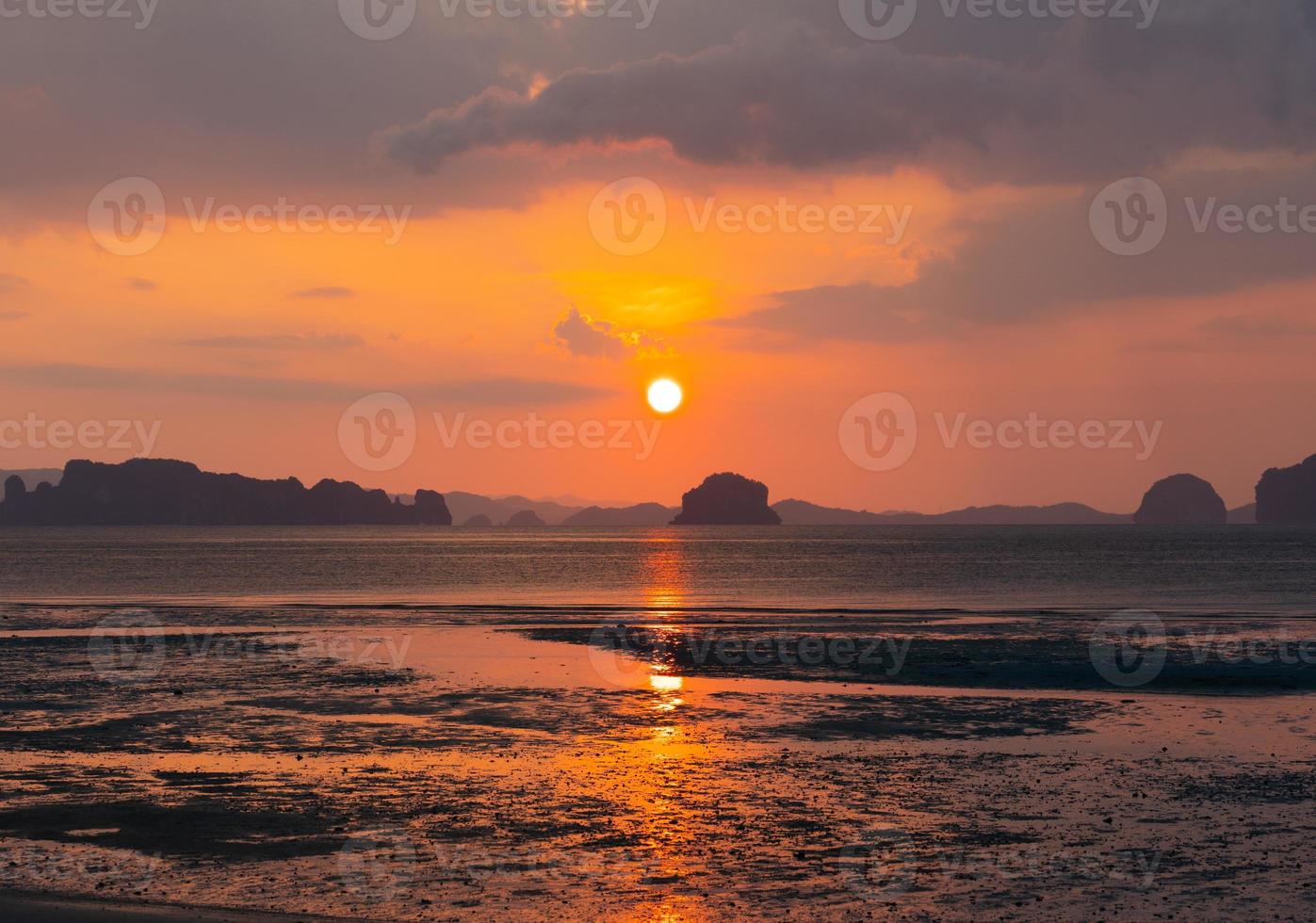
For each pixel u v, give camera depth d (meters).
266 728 22.62
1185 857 14.09
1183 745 21.19
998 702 26.28
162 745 20.86
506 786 17.66
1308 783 18.03
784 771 18.77
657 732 22.36
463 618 50.34
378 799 16.86
